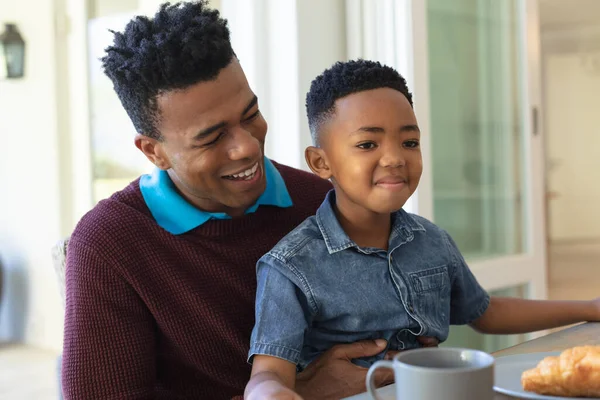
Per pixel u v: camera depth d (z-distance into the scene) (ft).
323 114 3.39
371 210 3.30
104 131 12.44
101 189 12.59
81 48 12.59
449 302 3.64
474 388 1.86
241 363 3.57
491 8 9.17
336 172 3.36
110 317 3.38
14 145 13.92
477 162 9.05
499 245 9.32
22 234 14.02
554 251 27.89
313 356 3.45
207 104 3.09
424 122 8.09
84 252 3.44
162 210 3.58
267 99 7.78
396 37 7.93
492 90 9.21
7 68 13.41
